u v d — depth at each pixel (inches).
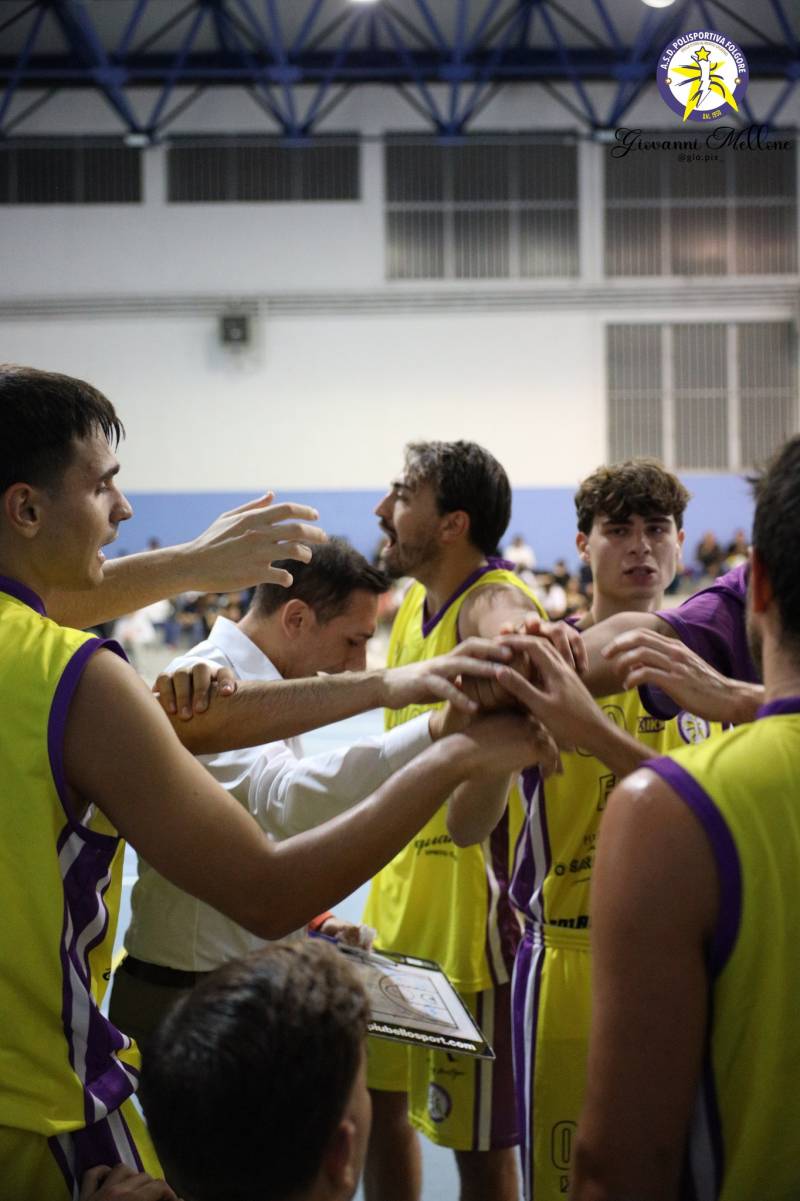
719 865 36.3
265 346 658.8
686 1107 37.3
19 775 44.7
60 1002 45.5
